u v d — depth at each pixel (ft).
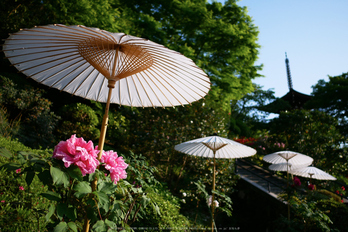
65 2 21.15
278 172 35.78
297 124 35.99
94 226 3.72
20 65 4.12
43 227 6.33
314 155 33.60
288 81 114.42
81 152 3.39
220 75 32.32
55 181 3.20
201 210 23.18
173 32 30.48
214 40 30.53
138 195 5.53
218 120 27.35
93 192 3.54
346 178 34.50
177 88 4.73
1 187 7.41
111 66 4.12
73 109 24.62
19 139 18.57
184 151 12.08
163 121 24.79
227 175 25.53
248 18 32.76
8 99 19.83
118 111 28.58
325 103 74.33
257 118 103.55
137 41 3.57
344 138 34.04
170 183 24.72
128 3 30.01
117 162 4.13
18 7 25.18
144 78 4.72
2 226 6.00
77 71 4.58
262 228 27.27
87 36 3.57
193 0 30.35
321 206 19.99
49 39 3.62
